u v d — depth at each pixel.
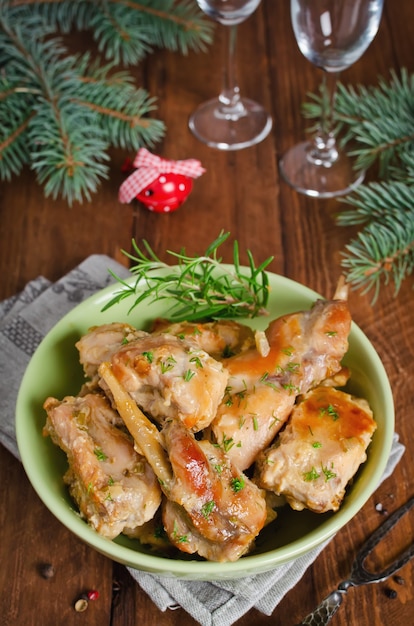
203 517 0.53
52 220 0.78
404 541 0.62
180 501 0.53
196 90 0.87
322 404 0.58
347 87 0.85
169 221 0.78
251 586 0.58
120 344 0.59
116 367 0.56
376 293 0.71
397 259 0.74
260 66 0.88
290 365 0.58
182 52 0.89
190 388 0.55
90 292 0.71
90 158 0.82
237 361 0.58
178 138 0.84
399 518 0.62
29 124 0.78
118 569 0.61
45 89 0.79
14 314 0.70
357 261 0.71
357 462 0.56
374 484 0.55
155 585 0.59
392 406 0.58
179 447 0.54
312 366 0.58
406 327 0.71
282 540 0.57
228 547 0.53
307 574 0.60
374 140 0.80
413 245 0.72
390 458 0.64
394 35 0.89
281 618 0.59
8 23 0.84
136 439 0.55
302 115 0.85
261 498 0.54
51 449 0.58
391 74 0.86
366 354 0.60
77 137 0.78
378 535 0.61
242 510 0.53
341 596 0.59
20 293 0.72
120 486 0.54
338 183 0.80
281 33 0.90
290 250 0.76
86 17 0.90
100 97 0.80
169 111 0.85
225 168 0.81
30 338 0.69
